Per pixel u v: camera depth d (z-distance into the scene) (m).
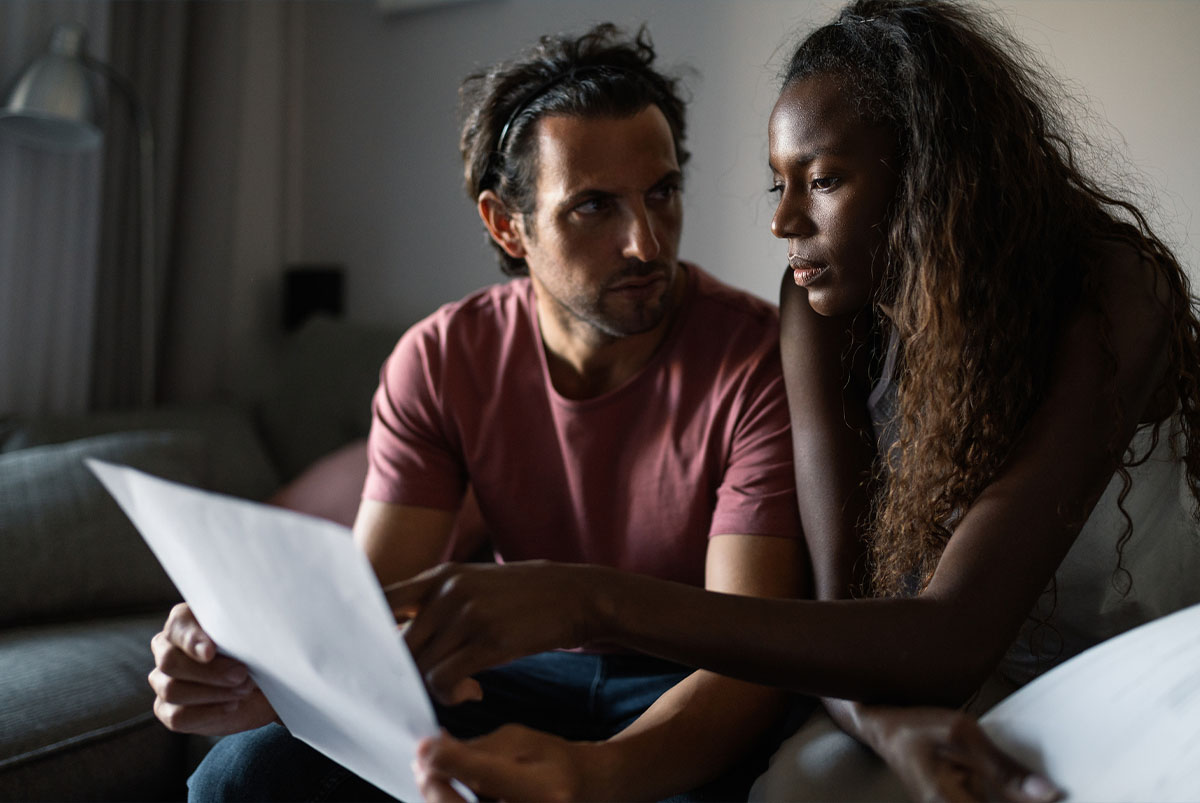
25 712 1.14
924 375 0.74
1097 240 0.75
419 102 2.41
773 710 0.82
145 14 2.46
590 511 1.11
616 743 0.68
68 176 2.26
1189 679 0.53
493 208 1.22
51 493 1.56
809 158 0.74
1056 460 0.64
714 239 1.92
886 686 0.58
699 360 1.08
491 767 0.54
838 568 0.83
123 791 1.20
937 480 0.73
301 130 2.66
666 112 1.17
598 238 1.04
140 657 1.33
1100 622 0.83
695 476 1.06
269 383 2.63
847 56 0.75
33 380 2.23
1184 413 0.78
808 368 0.91
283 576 0.51
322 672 0.57
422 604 0.59
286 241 2.67
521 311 1.17
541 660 1.09
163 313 2.56
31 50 2.17
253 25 2.54
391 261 2.49
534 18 2.17
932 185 0.71
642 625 0.59
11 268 2.16
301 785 0.86
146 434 1.76
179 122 2.55
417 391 1.17
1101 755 0.51
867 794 0.59
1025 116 0.74
